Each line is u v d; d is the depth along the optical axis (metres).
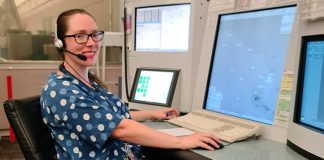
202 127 1.41
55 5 3.70
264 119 1.34
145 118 1.60
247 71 1.45
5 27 3.49
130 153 1.30
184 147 1.15
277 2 1.32
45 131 1.15
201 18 1.76
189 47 1.77
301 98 1.14
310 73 1.09
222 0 1.60
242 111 1.45
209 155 1.11
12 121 1.08
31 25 3.61
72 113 1.07
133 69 2.07
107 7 3.95
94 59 1.23
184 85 1.80
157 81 1.86
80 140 1.11
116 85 3.76
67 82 1.13
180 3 1.79
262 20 1.41
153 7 1.93
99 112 1.09
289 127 1.19
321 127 1.02
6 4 3.47
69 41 1.18
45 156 1.10
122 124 1.11
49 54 3.72
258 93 1.38
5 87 3.49
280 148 1.18
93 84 1.31
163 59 1.89
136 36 2.04
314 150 1.01
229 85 1.53
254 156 1.10
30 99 1.17
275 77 1.31
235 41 1.53
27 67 3.59
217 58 1.62
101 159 1.14
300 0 1.17
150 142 1.13
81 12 1.22
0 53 3.49
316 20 1.04
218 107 1.57
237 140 1.25
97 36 1.23
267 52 1.36
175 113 1.70
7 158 2.89
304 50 1.13
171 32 1.85
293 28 1.24
